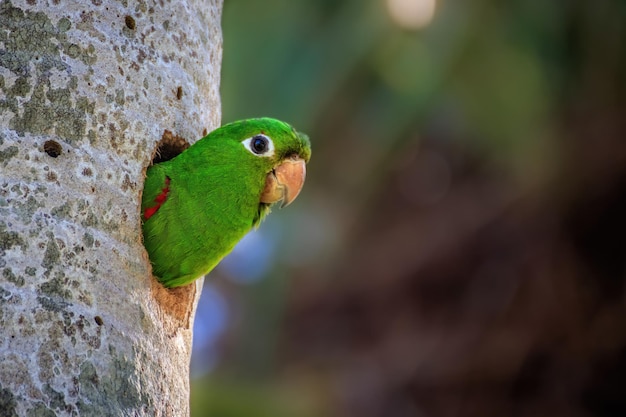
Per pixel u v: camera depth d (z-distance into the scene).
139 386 5.29
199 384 12.48
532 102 14.18
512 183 15.79
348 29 13.09
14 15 5.45
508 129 14.61
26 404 4.78
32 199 5.19
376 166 16.05
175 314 6.16
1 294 4.94
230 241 6.36
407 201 17.02
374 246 17.33
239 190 6.29
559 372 14.72
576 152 14.74
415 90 13.93
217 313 16.56
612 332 14.51
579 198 14.82
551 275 14.98
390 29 12.95
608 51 13.91
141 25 5.94
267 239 16.22
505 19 13.46
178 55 6.18
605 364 14.54
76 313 5.11
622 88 14.20
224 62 13.37
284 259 16.25
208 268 6.36
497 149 15.41
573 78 14.13
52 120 5.38
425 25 12.70
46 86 5.40
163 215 6.05
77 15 5.60
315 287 17.62
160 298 6.06
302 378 16.58
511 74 13.91
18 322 4.93
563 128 14.68
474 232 16.00
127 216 5.57
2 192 5.14
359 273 17.20
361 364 16.45
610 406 14.47
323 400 15.96
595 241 14.76
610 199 14.63
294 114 13.37
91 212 5.38
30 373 4.86
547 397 14.71
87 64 5.57
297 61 13.27
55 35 5.51
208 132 6.54
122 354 5.24
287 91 13.26
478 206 16.23
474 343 15.41
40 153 5.28
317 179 16.30
